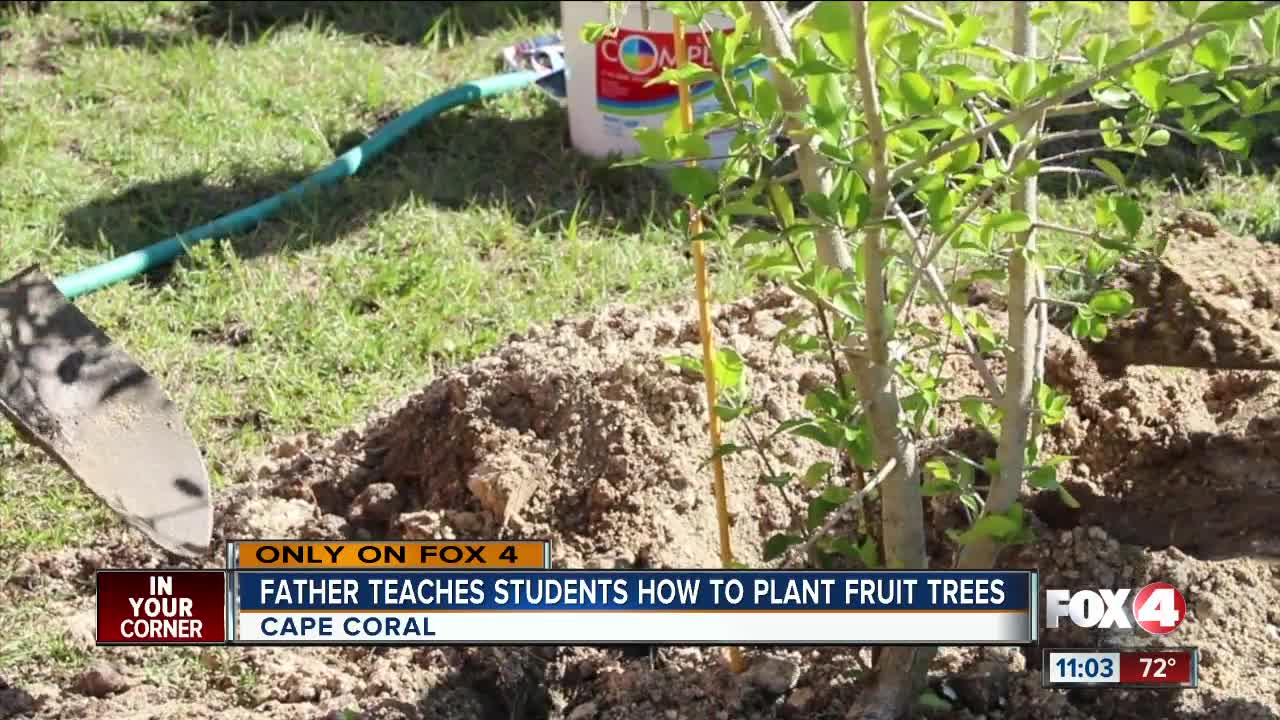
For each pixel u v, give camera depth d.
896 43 2.58
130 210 5.54
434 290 5.06
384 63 6.65
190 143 5.94
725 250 5.20
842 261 2.92
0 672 3.49
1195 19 2.32
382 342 4.82
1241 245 4.31
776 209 2.81
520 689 3.43
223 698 3.42
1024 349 2.99
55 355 3.50
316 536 3.88
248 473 4.23
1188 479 3.56
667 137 2.69
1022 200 2.93
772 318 4.20
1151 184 5.50
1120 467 3.60
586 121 5.87
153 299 5.03
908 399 3.04
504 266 5.25
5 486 4.18
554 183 5.75
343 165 5.71
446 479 3.92
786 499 3.29
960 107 2.64
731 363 3.10
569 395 3.88
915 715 3.18
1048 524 3.59
